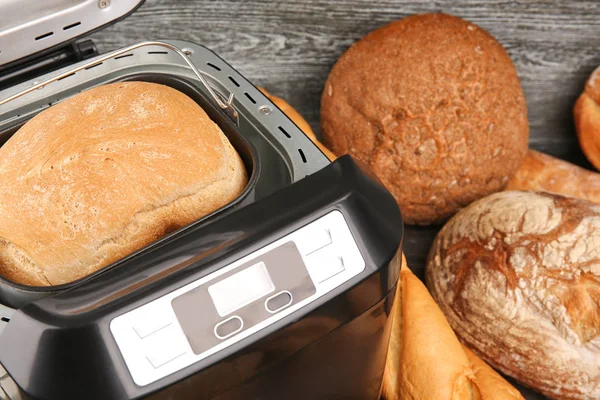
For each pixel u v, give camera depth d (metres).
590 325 0.82
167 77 0.68
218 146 0.56
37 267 0.51
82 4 0.64
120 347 0.45
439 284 0.95
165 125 0.55
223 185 0.55
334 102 1.07
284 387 0.53
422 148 1.01
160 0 1.07
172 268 0.47
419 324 0.81
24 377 0.45
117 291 0.46
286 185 0.57
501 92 1.03
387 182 1.04
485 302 0.87
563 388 0.84
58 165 0.51
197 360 0.46
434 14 1.07
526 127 1.08
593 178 1.15
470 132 1.01
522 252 0.87
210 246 0.48
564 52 1.24
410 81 1.00
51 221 0.50
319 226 0.49
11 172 0.52
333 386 0.59
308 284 0.49
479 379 0.82
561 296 0.84
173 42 0.73
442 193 1.05
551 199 0.94
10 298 0.50
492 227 0.92
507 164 1.06
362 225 0.51
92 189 0.50
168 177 0.52
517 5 1.17
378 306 0.54
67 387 0.45
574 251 0.85
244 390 0.51
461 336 0.92
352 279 0.50
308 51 1.19
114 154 0.52
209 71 0.69
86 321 0.45
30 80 0.69
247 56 1.18
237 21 1.13
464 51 1.01
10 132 0.62
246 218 0.49
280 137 0.61
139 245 0.52
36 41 0.64
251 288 0.48
